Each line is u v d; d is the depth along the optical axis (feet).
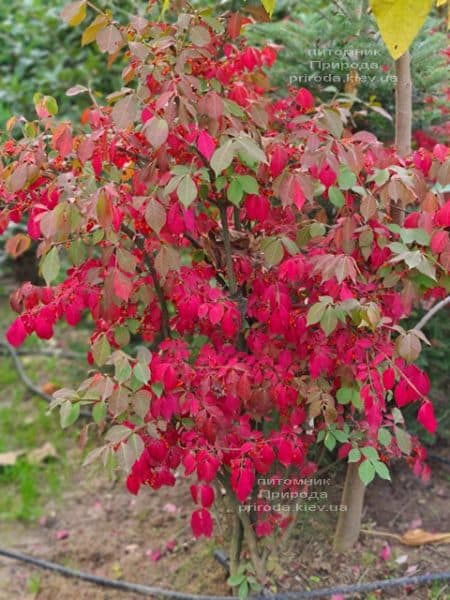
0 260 15.26
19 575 8.54
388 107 9.39
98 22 5.66
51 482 10.36
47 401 12.67
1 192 5.78
